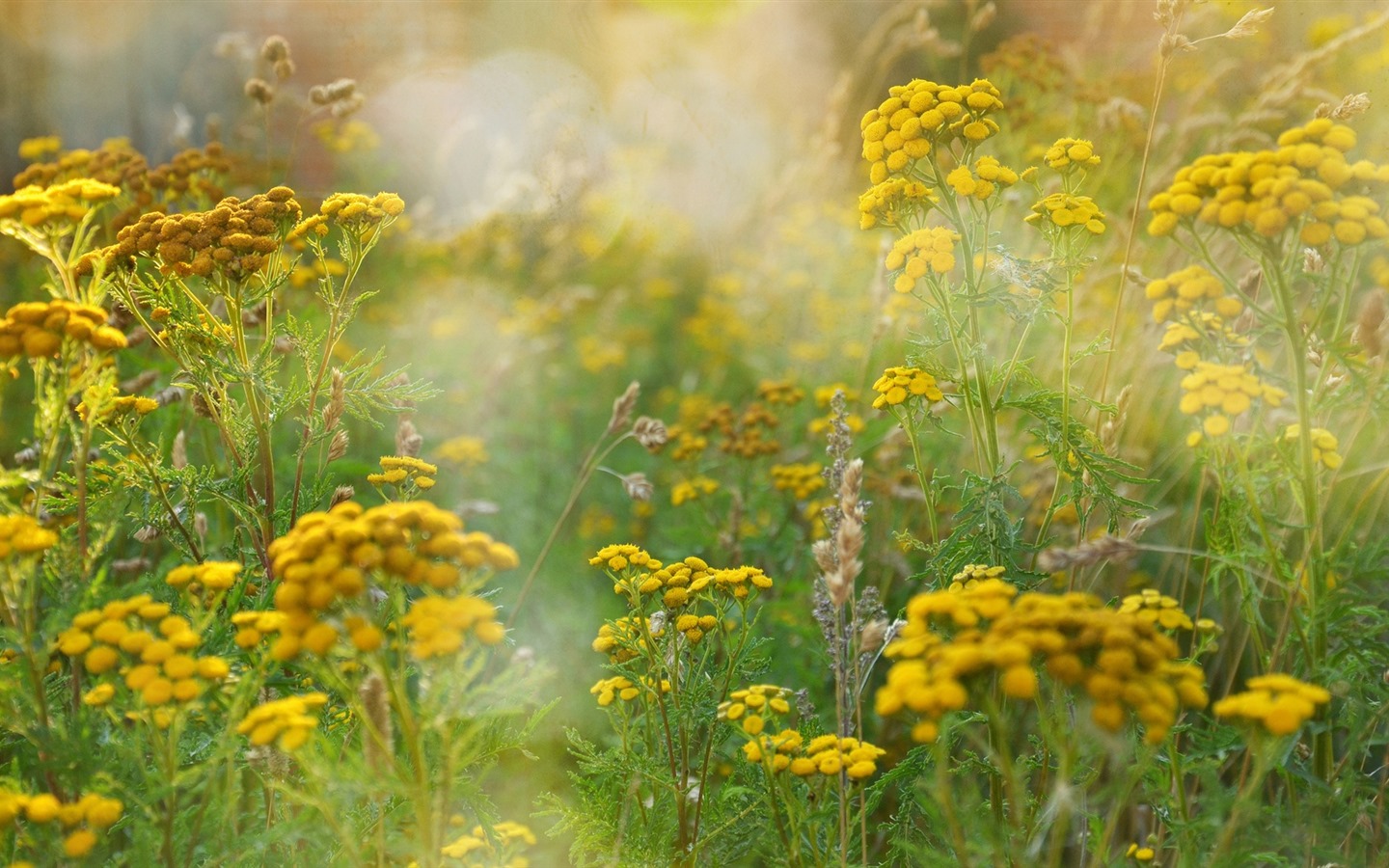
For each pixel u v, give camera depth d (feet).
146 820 6.42
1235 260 12.91
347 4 30.53
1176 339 7.33
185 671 5.77
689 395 21.88
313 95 14.71
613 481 19.60
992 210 8.64
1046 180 16.56
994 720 5.72
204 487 8.47
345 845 5.94
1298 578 6.99
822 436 16.47
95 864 6.00
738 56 33.37
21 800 5.57
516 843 8.23
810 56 34.58
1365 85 15.31
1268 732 5.47
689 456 15.01
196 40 32.17
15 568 6.64
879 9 34.27
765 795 7.66
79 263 8.24
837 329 20.97
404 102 28.84
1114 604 9.30
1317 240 6.44
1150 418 13.47
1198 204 6.93
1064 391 8.39
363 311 20.68
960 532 8.25
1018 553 8.11
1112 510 8.38
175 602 7.91
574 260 26.86
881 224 8.93
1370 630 7.00
